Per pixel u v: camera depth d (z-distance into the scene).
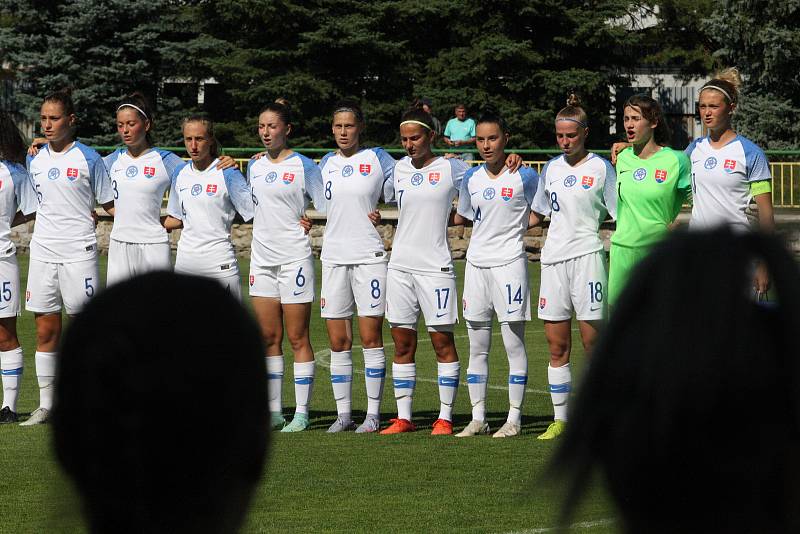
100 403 4.95
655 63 133.25
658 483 4.82
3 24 121.81
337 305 32.56
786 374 4.68
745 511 4.81
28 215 34.25
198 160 33.47
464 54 111.31
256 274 32.94
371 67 113.75
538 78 111.25
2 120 33.62
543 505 22.53
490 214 31.27
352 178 32.12
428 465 26.97
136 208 34.09
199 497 5.14
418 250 31.67
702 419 4.73
